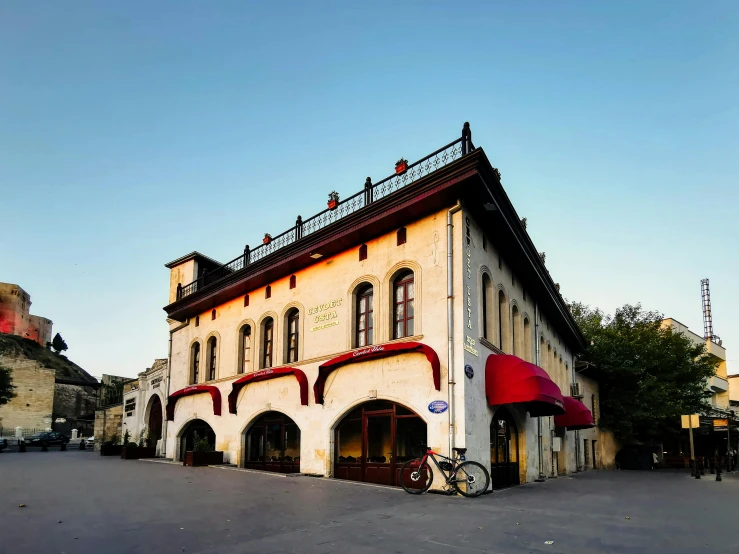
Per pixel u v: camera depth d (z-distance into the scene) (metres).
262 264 21.66
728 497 13.88
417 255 16.30
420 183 15.58
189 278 29.19
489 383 15.95
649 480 20.78
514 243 18.52
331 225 18.33
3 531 8.33
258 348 22.11
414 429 15.52
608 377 34.78
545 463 21.50
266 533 8.34
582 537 8.18
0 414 63.50
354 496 12.77
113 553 7.11
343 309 18.36
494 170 15.66
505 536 8.23
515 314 20.75
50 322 120.88
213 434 24.17
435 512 10.46
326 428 17.86
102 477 16.69
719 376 56.38
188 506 10.96
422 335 15.52
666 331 37.34
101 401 85.19
